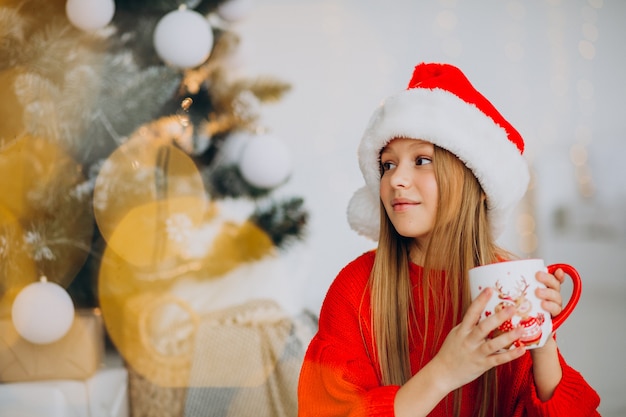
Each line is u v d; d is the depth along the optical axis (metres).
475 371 0.76
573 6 4.46
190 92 2.19
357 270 0.98
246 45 2.45
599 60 4.46
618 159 4.23
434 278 0.92
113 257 2.07
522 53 4.43
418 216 0.89
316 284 3.45
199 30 1.93
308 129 4.18
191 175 2.19
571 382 0.85
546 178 4.18
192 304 1.95
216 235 2.27
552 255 3.77
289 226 2.31
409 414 0.78
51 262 1.89
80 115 1.97
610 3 4.46
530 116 4.39
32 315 1.57
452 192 0.88
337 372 0.87
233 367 1.76
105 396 1.67
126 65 2.05
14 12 1.88
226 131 2.28
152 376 1.76
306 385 0.90
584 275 3.47
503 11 4.43
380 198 0.96
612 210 4.11
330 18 4.32
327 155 4.14
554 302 0.77
